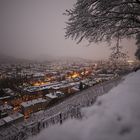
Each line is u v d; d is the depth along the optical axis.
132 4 3.94
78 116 3.58
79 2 3.72
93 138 2.14
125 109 2.60
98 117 2.83
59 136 2.78
